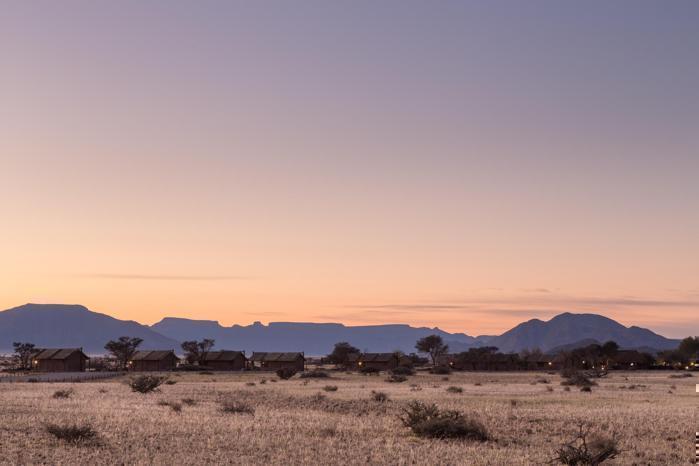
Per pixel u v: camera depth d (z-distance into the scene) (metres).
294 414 47.09
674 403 61.22
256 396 68.38
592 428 41.28
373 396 64.25
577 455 29.23
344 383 105.44
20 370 170.25
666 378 135.12
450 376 145.38
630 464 29.97
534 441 36.28
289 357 189.75
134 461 27.69
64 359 163.25
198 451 30.28
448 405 56.41
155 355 174.88
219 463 27.50
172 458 28.36
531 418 45.44
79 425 36.72
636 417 46.38
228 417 43.75
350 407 54.59
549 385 98.81
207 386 92.50
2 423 38.31
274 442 32.94
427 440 35.31
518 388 88.88
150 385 75.31
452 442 34.97
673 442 36.47
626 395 74.00
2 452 29.27
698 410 52.00
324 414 48.19
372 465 27.91
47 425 34.59
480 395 72.19
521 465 28.48
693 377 140.88
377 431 38.59
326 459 28.83
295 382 109.50
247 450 30.81
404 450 31.73
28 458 27.95
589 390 82.25
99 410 47.66
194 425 38.62
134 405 53.56
